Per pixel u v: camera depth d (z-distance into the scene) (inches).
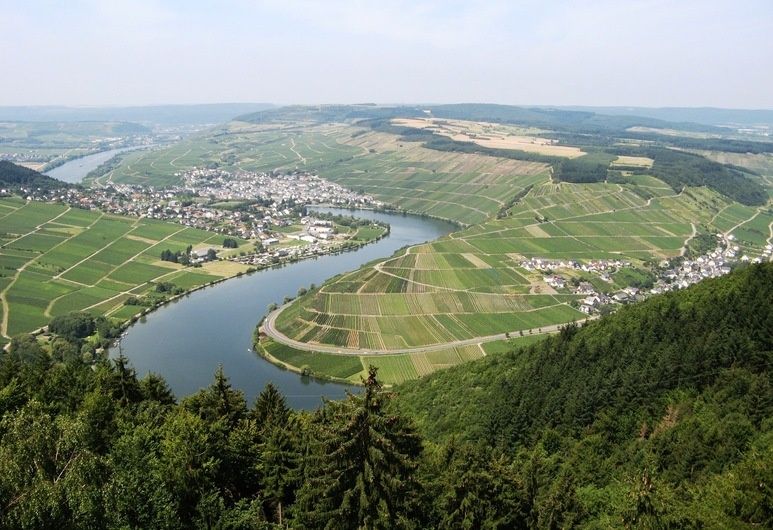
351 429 2081.7
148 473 2384.4
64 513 2023.9
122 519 2106.3
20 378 3686.0
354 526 2058.3
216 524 2308.1
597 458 3900.1
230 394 3627.0
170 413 3289.9
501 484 2669.8
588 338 5944.9
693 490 2847.0
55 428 2442.2
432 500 2559.1
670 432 3782.0
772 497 2373.3
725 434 3476.9
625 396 4436.5
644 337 5246.1
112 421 3026.6
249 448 3024.1
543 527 2679.6
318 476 2204.7
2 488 2038.6
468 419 5132.9
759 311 4675.2
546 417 4621.1
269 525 2516.0
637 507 2516.0
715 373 4311.0
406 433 2186.3
